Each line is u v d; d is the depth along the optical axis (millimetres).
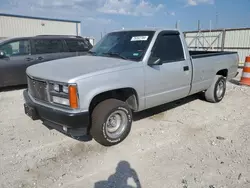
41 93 3459
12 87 7832
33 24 26594
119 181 2799
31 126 4391
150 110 5320
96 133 3465
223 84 6027
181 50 4629
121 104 3600
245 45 16609
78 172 2980
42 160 3240
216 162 3193
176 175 2906
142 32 4340
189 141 3820
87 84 3141
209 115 5070
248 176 2883
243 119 4824
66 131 3227
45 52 7836
